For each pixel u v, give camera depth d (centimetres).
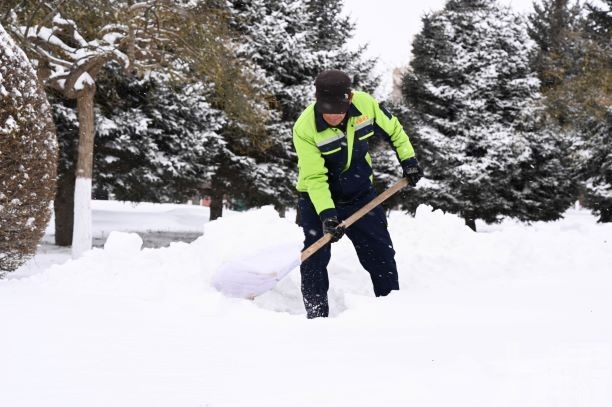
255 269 467
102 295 483
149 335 344
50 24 1099
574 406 196
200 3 1228
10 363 286
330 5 2467
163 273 555
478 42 2483
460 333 320
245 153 2084
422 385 229
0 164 591
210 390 242
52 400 234
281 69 2053
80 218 1017
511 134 2423
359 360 276
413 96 2603
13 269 635
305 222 473
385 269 492
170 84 1405
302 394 229
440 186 2397
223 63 1281
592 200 2702
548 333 305
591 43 2134
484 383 226
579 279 526
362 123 446
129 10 1070
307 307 464
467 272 591
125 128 1605
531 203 2469
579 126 2412
